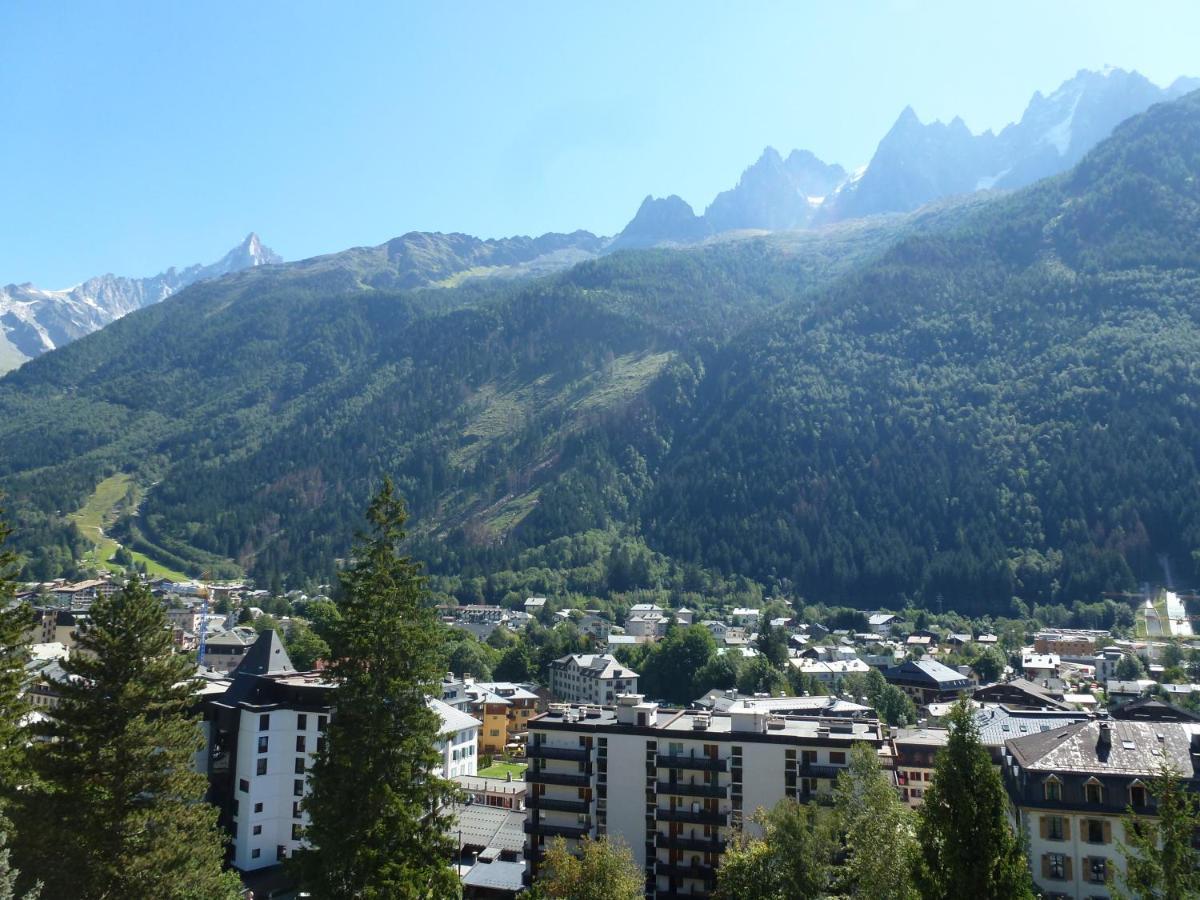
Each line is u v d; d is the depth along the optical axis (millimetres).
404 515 55906
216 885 57562
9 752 50406
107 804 52344
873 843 57969
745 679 191000
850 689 190000
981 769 37906
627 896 68875
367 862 47406
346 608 52906
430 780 51812
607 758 93812
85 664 55312
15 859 49656
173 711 60969
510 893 91438
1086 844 74125
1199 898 37344
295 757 103062
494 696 180125
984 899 36406
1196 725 81375
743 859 69188
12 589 54281
